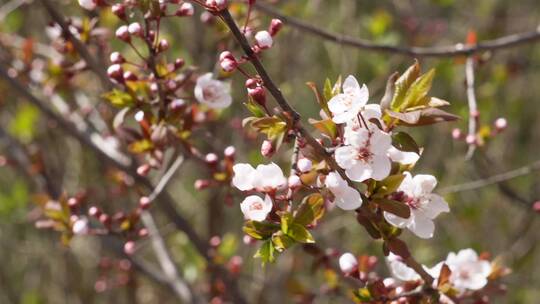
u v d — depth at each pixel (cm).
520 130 880
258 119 238
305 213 239
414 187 259
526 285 666
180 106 327
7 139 566
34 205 688
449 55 439
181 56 564
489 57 460
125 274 593
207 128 534
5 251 802
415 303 279
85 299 754
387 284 289
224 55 245
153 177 531
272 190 240
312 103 778
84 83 560
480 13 791
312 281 667
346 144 239
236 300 497
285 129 237
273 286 673
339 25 736
